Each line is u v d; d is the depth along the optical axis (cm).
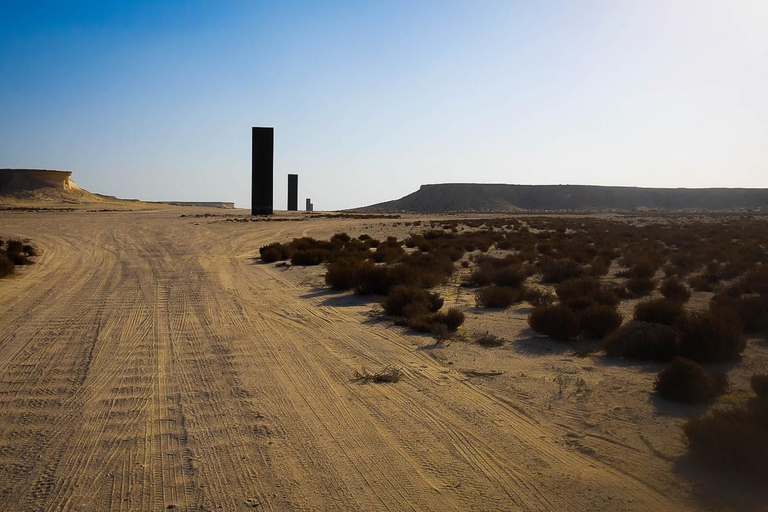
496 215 14188
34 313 1845
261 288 2434
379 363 1276
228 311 1900
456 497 679
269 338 1516
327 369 1228
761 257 3366
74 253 3922
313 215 11656
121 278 2727
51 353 1351
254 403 1012
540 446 830
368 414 959
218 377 1166
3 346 1415
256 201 10075
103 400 1025
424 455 798
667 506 652
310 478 728
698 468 746
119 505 657
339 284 2381
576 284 2116
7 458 784
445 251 3553
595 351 1384
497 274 2369
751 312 1605
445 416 951
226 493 687
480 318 1783
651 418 933
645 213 15325
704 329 1267
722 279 2667
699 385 991
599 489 695
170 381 1140
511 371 1212
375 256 3466
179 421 926
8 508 650
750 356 1323
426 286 2386
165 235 5541
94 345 1428
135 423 916
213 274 2891
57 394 1056
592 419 933
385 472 745
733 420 761
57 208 12506
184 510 646
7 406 991
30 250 3959
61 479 722
